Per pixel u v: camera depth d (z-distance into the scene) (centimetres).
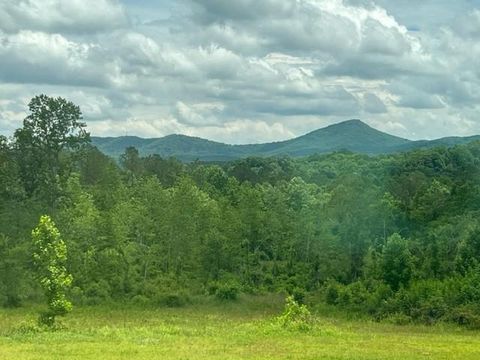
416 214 7269
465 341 3784
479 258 6094
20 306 5609
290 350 2950
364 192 7256
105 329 3688
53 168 7281
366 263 6556
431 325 5128
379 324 5250
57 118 7219
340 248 7038
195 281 6894
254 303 6278
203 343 3155
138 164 11900
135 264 7075
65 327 3719
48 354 2608
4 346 2892
